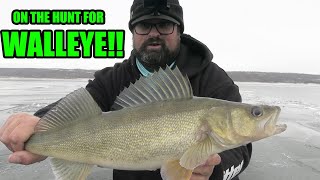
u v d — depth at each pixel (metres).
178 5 0.77
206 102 0.56
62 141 0.59
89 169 0.59
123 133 0.56
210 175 0.55
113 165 0.57
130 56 0.82
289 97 4.88
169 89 0.57
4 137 0.60
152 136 0.55
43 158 0.62
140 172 0.74
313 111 3.12
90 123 0.58
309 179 1.22
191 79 0.76
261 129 0.55
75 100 0.60
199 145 0.54
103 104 0.82
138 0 0.75
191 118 0.55
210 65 0.81
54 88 5.90
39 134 0.60
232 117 0.55
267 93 5.73
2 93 4.60
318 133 2.04
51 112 0.60
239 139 0.55
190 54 0.82
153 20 0.74
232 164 0.63
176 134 0.54
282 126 0.56
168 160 0.54
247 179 1.23
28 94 4.43
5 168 1.29
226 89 0.76
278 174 1.28
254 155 1.53
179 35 0.78
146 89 0.57
